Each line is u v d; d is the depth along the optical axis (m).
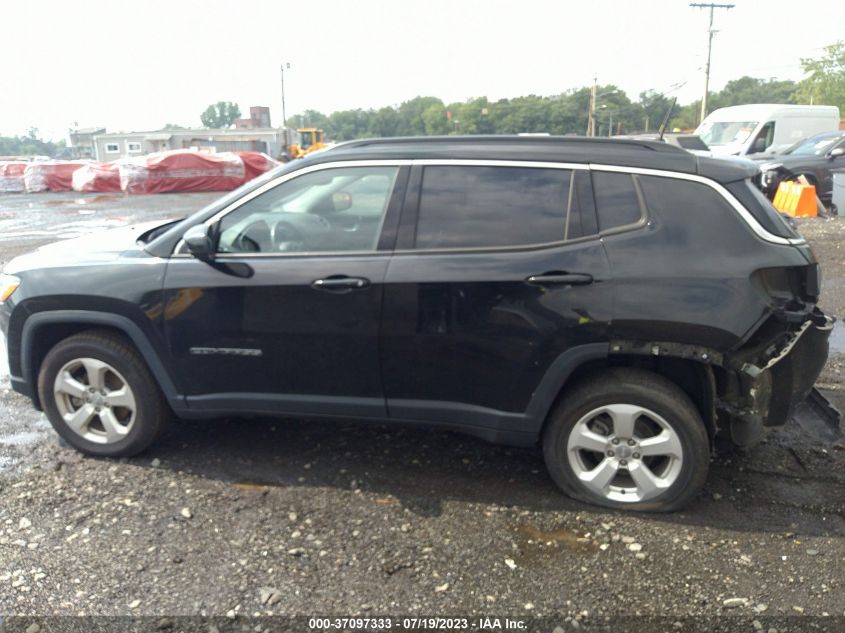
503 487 3.67
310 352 3.56
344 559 3.05
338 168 3.58
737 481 3.69
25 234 12.91
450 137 3.61
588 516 3.39
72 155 100.25
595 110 46.69
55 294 3.78
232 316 3.58
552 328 3.27
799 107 17.92
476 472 3.83
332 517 3.38
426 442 4.18
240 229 3.66
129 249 3.90
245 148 62.28
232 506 3.47
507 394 3.43
